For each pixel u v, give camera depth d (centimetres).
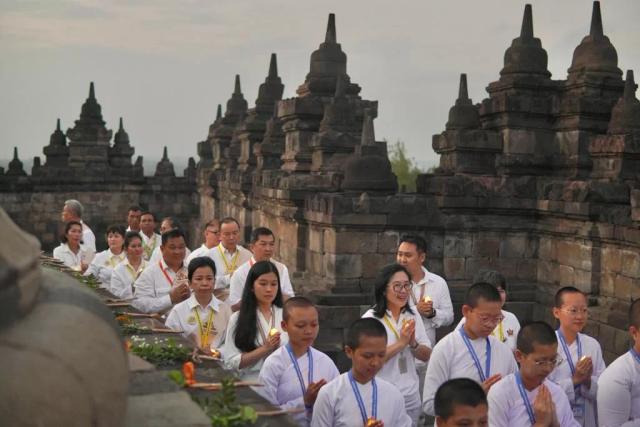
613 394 721
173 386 472
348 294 1529
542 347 648
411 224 1583
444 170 1761
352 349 660
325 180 1822
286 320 730
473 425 540
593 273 1450
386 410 660
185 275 1063
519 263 1655
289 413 567
